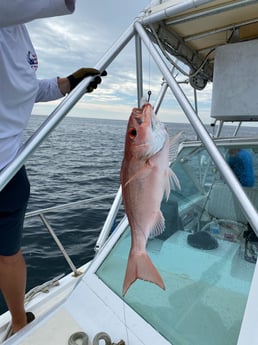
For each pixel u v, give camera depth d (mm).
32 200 8602
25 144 1179
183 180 1729
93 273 1516
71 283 2215
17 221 1646
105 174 13367
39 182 11148
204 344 1160
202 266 1417
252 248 1414
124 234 1663
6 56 1273
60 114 1252
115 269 1519
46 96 1686
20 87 1354
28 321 1769
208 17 1761
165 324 1245
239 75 1954
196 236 1546
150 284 1382
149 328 1235
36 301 1990
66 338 1261
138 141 928
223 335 1162
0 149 1361
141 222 937
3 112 1343
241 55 1939
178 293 1339
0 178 1118
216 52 2035
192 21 1781
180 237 1556
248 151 1851
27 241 5230
